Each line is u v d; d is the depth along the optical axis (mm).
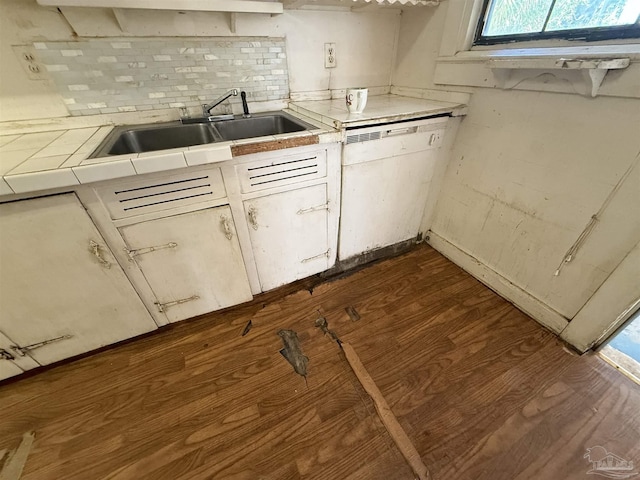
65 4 994
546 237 1317
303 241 1497
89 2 1013
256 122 1551
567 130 1131
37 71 1178
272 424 1066
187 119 1440
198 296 1352
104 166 887
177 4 1112
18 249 933
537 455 975
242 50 1458
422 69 1738
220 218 1199
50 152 1011
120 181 970
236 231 1272
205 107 1465
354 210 1563
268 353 1325
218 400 1144
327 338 1394
